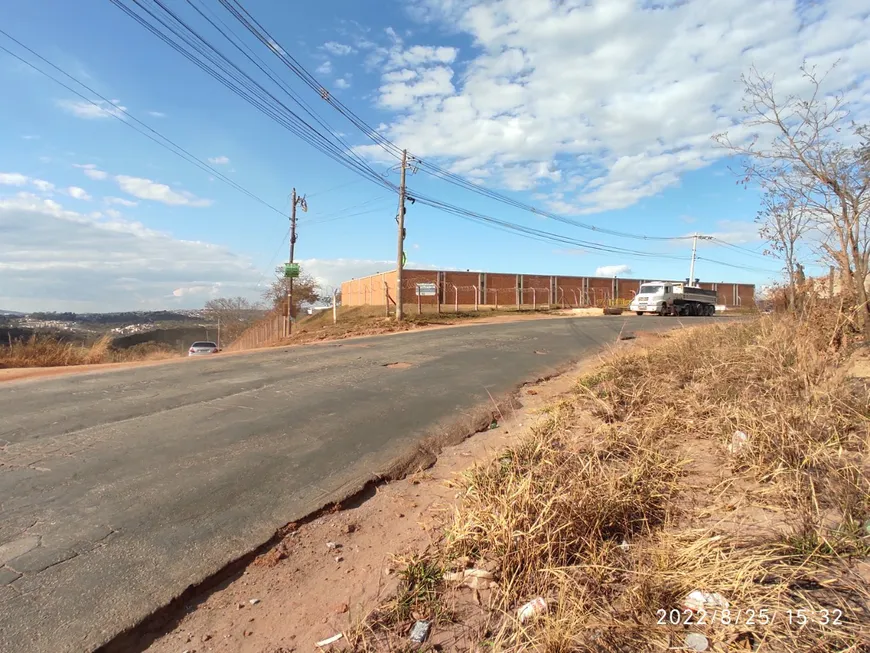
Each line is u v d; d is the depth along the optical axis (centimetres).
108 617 271
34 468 486
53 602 281
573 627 223
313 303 5053
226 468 490
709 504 342
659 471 383
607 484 342
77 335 1822
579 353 1338
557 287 4797
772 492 338
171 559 329
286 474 479
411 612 267
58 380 984
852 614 222
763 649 208
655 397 593
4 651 243
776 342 629
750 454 387
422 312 3231
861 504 308
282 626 269
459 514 344
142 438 581
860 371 571
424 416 693
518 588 269
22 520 379
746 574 245
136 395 819
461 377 987
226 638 261
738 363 632
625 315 3341
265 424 642
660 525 318
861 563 257
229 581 316
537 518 296
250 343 3847
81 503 410
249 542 354
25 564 319
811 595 237
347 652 241
